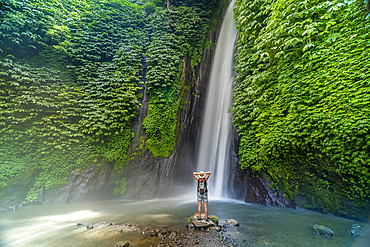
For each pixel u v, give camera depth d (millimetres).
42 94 9961
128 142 11680
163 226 5590
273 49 8531
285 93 7699
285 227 5449
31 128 9570
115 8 14250
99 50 12609
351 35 5926
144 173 11422
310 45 6688
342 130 5531
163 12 14484
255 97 9250
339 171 6039
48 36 11000
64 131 10102
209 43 16359
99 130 10773
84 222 6145
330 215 6793
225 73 14750
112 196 11148
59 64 11047
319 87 6473
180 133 12961
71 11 12820
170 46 13609
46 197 9562
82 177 10195
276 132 7820
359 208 5930
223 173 11969
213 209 8078
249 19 9953
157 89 12555
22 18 9867
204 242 4293
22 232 5121
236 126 11297
